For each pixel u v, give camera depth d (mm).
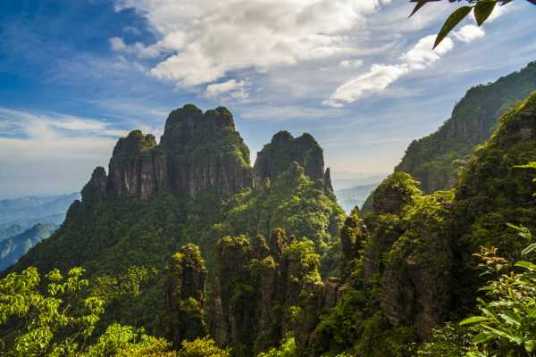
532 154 24750
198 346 34562
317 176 167750
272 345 52312
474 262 21625
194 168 168750
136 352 30016
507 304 3896
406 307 24438
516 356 4078
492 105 136375
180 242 142000
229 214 147500
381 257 31281
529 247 3668
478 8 1885
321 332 33031
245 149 179500
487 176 26328
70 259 140625
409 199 35469
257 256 68312
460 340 14719
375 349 24922
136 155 167625
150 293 95562
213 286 68000
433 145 145000
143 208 158375
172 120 186000
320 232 121562
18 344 14930
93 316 17453
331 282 40500
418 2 1948
